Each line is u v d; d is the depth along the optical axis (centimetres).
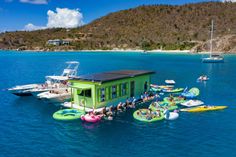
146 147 2259
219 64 9650
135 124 2827
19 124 2886
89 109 3238
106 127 2741
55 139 2445
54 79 4519
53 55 16750
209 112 3278
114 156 2091
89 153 2148
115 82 3438
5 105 3703
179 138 2453
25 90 4247
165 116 2983
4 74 7100
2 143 2370
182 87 5025
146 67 8944
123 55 16488
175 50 18788
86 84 3278
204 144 2323
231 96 4194
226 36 16100
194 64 9850
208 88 4888
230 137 2477
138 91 3925
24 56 15650
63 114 3086
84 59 13050
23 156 2111
